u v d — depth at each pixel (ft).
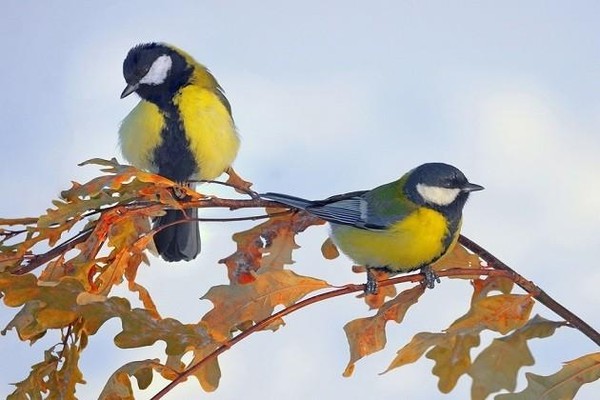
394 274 29.37
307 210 24.21
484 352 18.94
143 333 18.22
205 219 21.94
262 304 21.02
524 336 19.07
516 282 20.13
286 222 24.77
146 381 18.17
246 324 21.50
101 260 20.12
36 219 19.45
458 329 19.25
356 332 21.47
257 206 23.21
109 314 18.20
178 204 20.85
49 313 18.15
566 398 18.49
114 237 20.33
